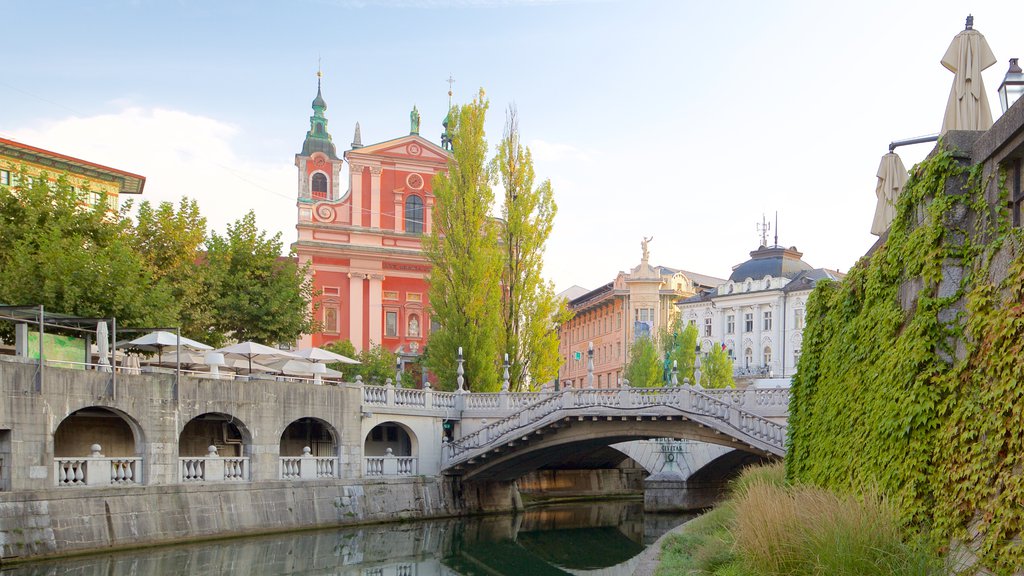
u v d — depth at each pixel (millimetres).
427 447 38062
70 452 27375
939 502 11516
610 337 90875
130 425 26859
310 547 28297
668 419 33562
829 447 16391
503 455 36938
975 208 12289
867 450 14031
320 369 36125
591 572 26828
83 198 34469
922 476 11961
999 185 11727
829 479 16031
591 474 51812
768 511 11953
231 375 32719
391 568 25766
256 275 39875
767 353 83125
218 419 31938
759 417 31422
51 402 24203
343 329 59281
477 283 42875
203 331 36156
